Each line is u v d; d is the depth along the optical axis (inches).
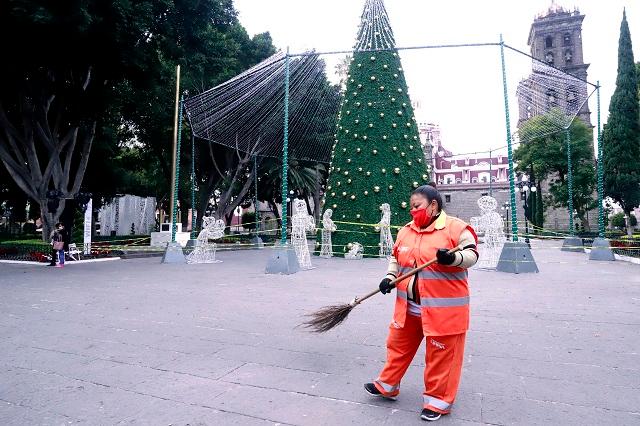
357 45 629.9
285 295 278.7
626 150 1063.0
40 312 228.7
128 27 533.0
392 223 581.9
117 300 263.9
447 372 100.4
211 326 194.4
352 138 607.5
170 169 1090.7
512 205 417.4
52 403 110.8
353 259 565.6
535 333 177.6
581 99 615.2
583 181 1205.1
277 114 682.8
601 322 196.9
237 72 993.5
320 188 1427.2
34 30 498.9
